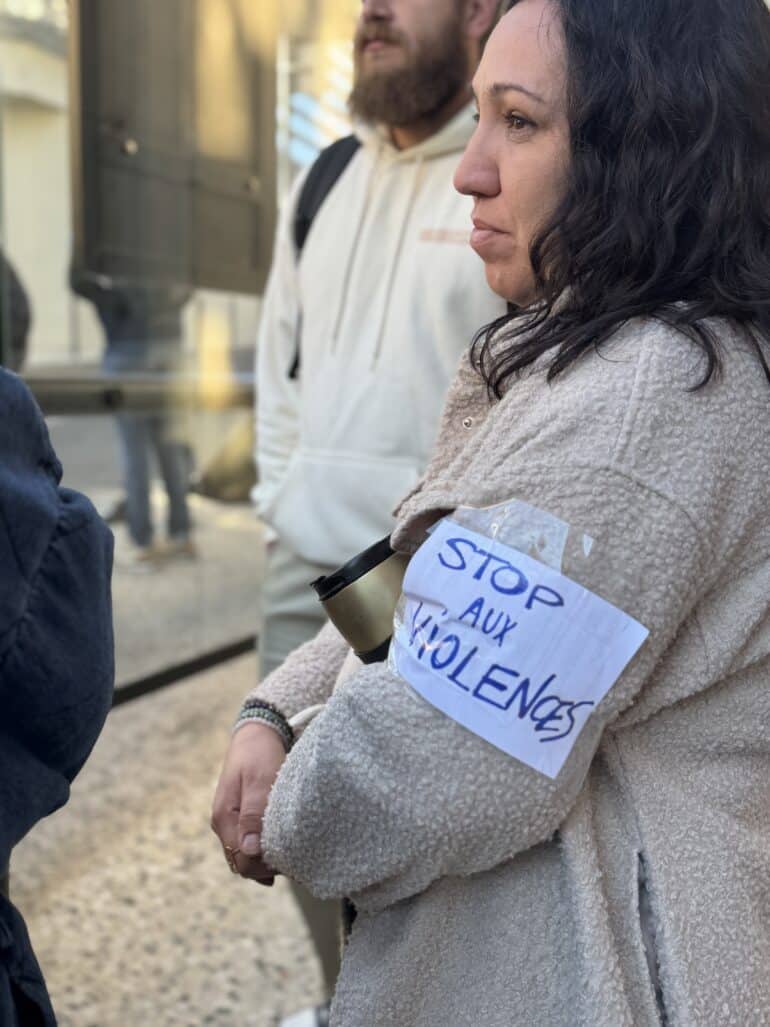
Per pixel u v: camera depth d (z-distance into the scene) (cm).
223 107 303
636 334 83
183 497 312
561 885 83
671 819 84
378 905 87
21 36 269
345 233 180
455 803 78
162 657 300
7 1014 76
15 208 275
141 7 271
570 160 89
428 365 168
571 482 79
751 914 83
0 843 72
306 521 180
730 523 81
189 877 250
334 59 318
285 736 110
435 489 89
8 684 73
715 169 85
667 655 84
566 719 78
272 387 200
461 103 171
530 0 93
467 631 79
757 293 84
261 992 212
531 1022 82
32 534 74
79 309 278
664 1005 80
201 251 304
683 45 86
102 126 267
